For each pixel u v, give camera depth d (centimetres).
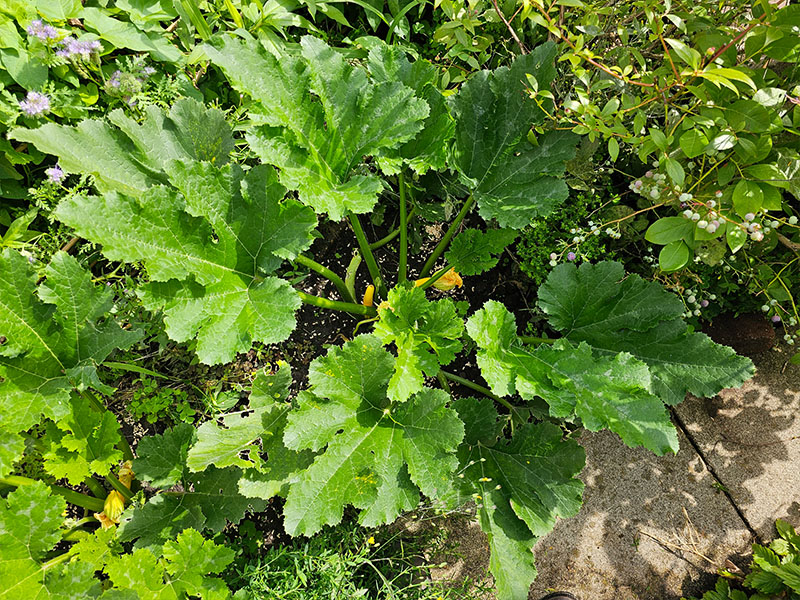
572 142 100
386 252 123
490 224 118
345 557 94
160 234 85
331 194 94
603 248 112
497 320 97
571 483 97
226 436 89
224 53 86
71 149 87
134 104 101
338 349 91
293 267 115
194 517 93
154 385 105
